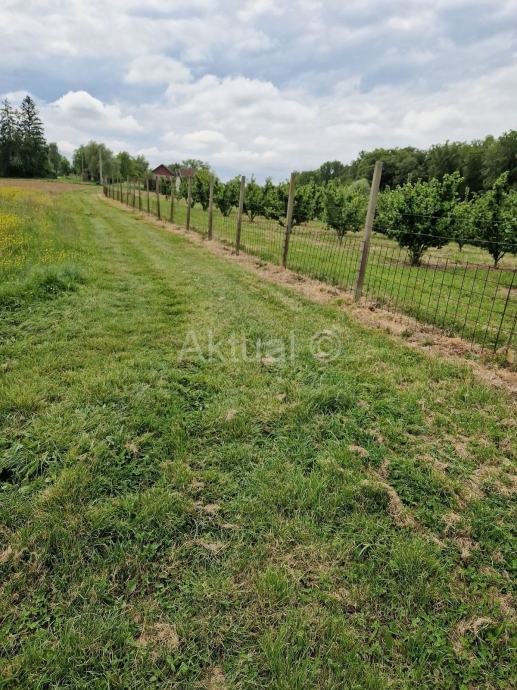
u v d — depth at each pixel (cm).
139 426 282
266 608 168
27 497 218
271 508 219
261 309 572
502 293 829
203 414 302
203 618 163
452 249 1902
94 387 327
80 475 231
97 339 430
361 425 301
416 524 215
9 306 516
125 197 3647
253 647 154
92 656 149
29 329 450
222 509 216
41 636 154
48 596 170
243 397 327
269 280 755
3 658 147
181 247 1113
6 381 331
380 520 215
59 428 273
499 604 175
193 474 239
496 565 195
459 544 204
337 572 185
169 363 387
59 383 335
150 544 194
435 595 177
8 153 7719
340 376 372
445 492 238
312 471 248
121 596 171
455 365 411
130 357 394
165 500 218
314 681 144
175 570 183
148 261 880
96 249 982
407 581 182
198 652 152
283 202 2192
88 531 198
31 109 7806
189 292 640
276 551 194
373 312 586
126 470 241
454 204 1223
